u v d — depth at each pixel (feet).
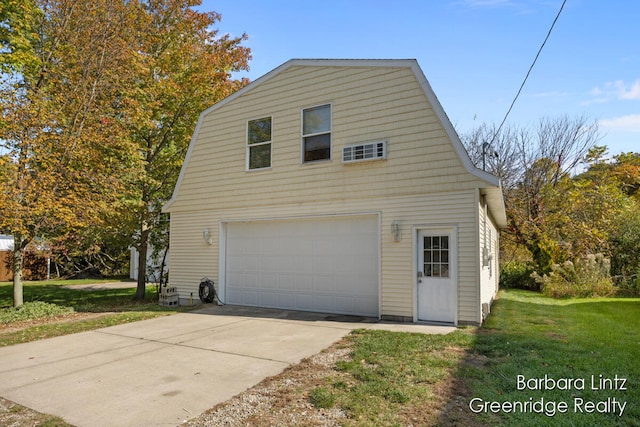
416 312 27.09
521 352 18.76
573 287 42.34
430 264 27.09
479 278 25.36
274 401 13.60
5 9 33.68
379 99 29.40
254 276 35.17
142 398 14.25
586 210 56.65
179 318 30.30
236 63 53.11
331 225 31.63
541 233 55.47
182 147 46.01
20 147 33.30
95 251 51.62
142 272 45.55
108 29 37.83
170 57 44.21
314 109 32.40
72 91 35.88
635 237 48.73
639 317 28.76
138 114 38.93
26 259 70.38
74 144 34.99
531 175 71.26
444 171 26.71
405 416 12.17
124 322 29.17
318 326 26.11
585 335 22.44
